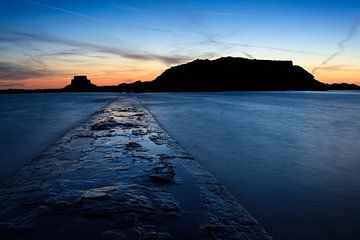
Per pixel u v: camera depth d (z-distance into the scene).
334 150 7.93
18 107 33.53
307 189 4.72
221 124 14.02
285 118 17.56
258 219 3.59
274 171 5.79
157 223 3.08
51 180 4.55
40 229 2.91
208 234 2.89
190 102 40.88
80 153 6.54
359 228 3.38
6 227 2.96
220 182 4.75
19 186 4.27
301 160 6.75
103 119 15.02
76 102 46.81
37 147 8.54
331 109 27.33
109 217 3.17
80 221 3.07
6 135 10.91
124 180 4.55
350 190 4.69
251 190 4.64
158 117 17.81
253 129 12.31
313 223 3.50
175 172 5.13
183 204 3.65
